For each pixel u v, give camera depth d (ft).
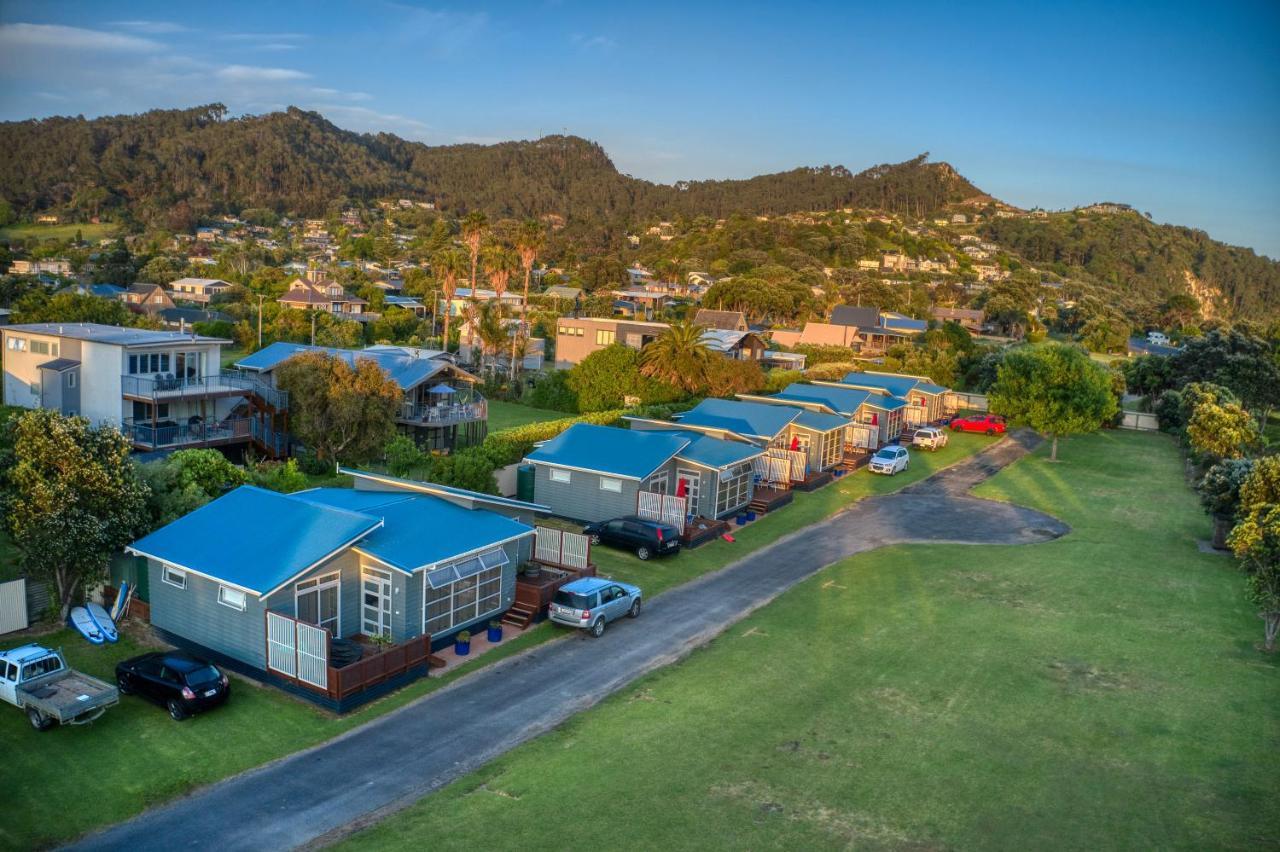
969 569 126.52
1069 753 72.64
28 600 88.79
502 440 154.51
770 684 84.99
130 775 64.64
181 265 631.97
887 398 236.02
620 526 128.47
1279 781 68.80
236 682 81.05
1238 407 193.16
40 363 164.04
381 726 74.23
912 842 59.06
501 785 64.75
